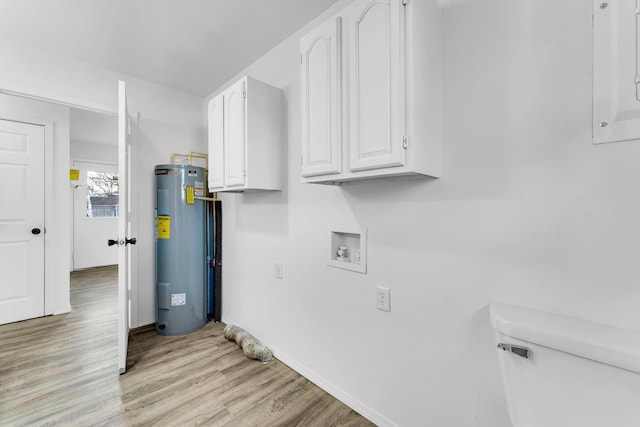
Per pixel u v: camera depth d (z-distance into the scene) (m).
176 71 2.45
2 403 1.54
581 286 0.89
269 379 1.80
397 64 1.03
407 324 1.32
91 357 2.04
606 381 0.73
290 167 1.93
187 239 2.51
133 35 1.95
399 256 1.34
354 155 1.18
